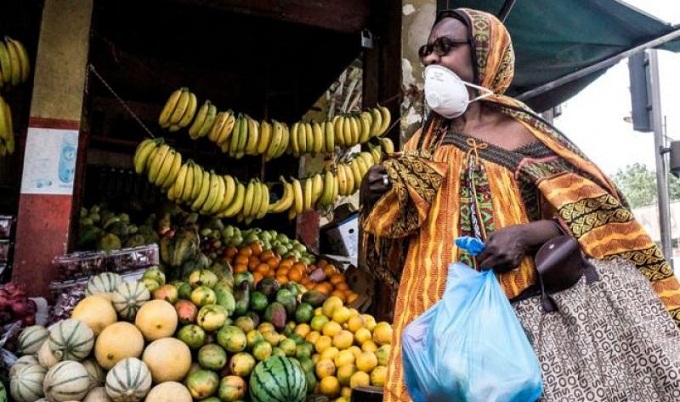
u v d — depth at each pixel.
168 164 3.15
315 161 6.17
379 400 2.34
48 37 3.20
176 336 2.57
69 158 3.15
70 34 3.25
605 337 1.17
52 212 3.09
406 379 1.18
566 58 4.62
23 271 3.01
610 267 1.24
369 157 3.57
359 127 3.55
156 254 3.19
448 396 1.05
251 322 2.84
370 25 3.91
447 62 1.44
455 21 1.47
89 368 2.34
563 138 1.38
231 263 4.18
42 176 3.10
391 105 3.65
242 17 4.42
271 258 4.27
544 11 4.00
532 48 4.49
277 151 3.52
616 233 1.28
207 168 5.83
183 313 2.62
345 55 4.64
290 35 4.70
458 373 1.03
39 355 2.35
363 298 3.70
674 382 1.13
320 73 5.23
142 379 2.28
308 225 6.14
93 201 5.22
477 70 1.44
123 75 5.17
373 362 2.84
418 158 1.40
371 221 1.49
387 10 3.76
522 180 1.34
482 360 1.04
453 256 1.34
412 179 1.37
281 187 5.71
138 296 2.57
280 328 3.13
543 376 1.13
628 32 4.16
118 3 4.23
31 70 3.74
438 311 1.15
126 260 3.08
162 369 2.38
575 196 1.27
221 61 5.37
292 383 2.52
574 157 1.33
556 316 1.20
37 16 3.98
